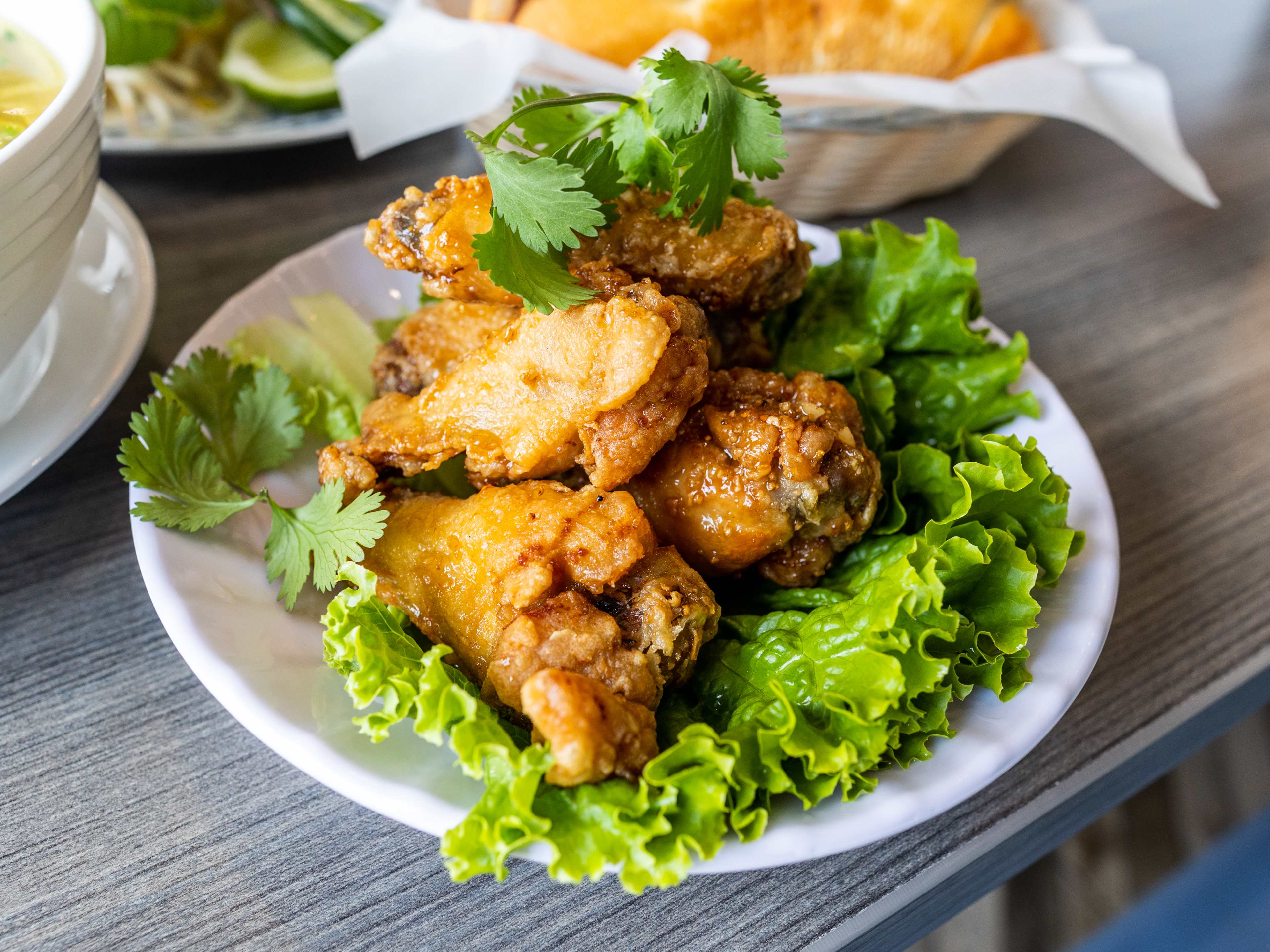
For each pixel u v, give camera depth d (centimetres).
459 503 34
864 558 36
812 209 51
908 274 39
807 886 32
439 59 47
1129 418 44
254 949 30
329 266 40
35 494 38
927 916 33
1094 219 54
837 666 31
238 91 53
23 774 32
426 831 29
